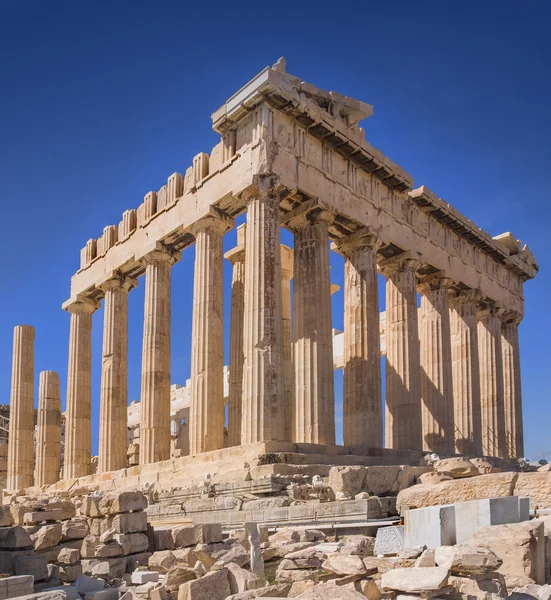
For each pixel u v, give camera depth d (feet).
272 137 87.61
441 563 32.14
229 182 92.12
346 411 97.50
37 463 133.08
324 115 92.99
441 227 119.55
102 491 88.89
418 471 66.95
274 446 77.36
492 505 38.63
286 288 117.39
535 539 34.65
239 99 89.71
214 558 39.83
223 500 67.26
